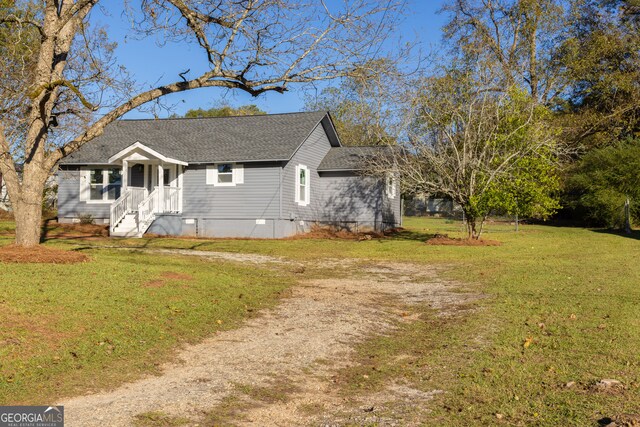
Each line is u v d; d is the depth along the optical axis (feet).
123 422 18.56
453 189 79.82
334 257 67.46
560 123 123.75
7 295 31.19
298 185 94.58
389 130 96.07
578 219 130.31
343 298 42.73
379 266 61.31
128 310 32.12
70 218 98.48
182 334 30.60
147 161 89.76
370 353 29.01
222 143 95.14
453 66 105.19
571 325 32.27
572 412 19.27
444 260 65.31
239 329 32.89
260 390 22.90
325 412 20.39
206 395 21.95
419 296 44.45
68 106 49.70
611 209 108.37
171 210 92.22
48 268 39.99
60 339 26.43
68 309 30.42
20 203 44.11
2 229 86.33
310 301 41.06
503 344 29.01
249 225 90.27
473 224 81.97
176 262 55.47
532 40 128.98
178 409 20.16
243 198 90.63
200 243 77.87
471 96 81.71
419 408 20.63
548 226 122.93
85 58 47.60
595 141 133.59
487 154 79.82
